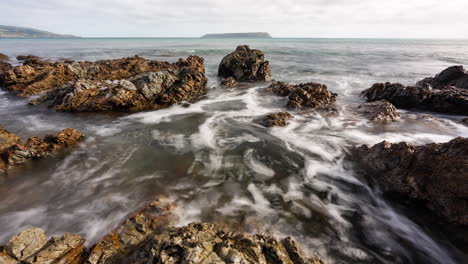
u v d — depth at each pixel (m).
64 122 4.70
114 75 8.44
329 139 4.01
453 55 17.47
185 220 2.32
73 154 3.53
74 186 2.89
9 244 1.77
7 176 3.02
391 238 2.21
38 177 3.03
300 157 3.54
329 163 3.35
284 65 12.62
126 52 20.36
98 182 2.96
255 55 8.88
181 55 18.12
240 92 7.21
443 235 2.18
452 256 2.04
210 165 3.34
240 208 2.54
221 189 2.86
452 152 2.34
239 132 4.39
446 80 6.66
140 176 3.08
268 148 3.81
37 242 1.85
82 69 8.10
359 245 2.12
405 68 11.23
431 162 2.45
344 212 2.51
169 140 4.06
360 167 3.07
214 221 2.33
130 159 3.46
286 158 3.53
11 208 2.52
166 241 1.78
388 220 2.40
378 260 2.00
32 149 3.36
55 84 7.10
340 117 4.92
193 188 2.87
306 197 2.75
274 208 2.55
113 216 2.41
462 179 2.17
